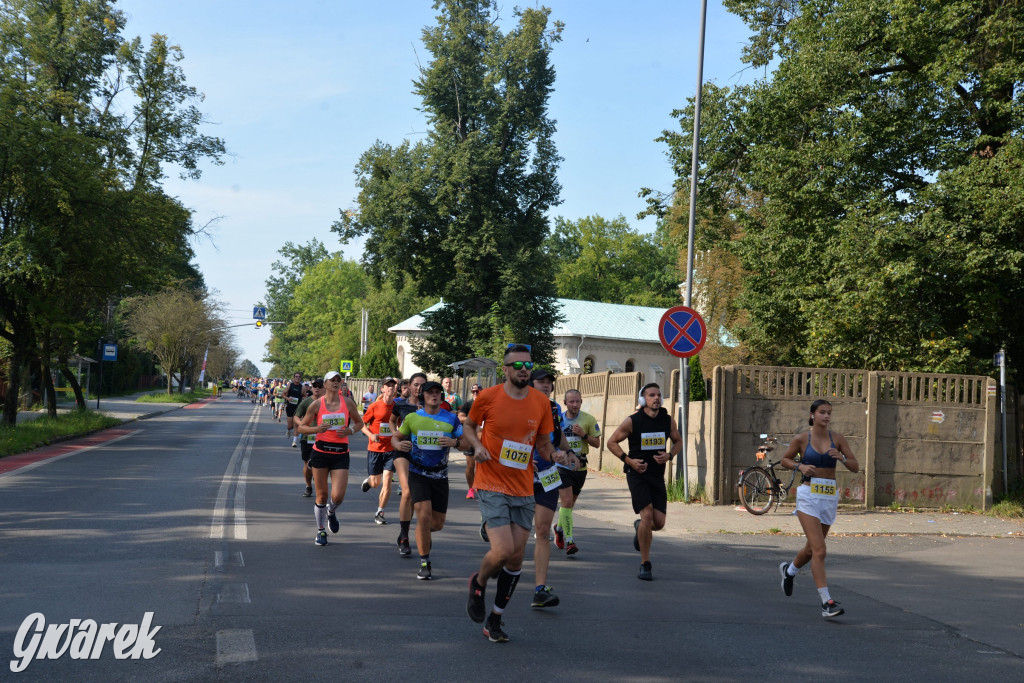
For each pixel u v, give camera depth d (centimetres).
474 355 4269
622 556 1015
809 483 751
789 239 1969
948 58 1778
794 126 2073
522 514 645
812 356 1883
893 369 1752
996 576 951
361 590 759
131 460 1945
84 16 2917
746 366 1500
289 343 11900
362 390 5916
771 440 1495
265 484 1568
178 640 585
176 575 784
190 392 8325
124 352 7125
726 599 791
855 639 661
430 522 830
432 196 4256
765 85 2095
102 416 3334
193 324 6612
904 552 1096
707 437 1524
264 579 784
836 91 1983
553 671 546
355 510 1305
